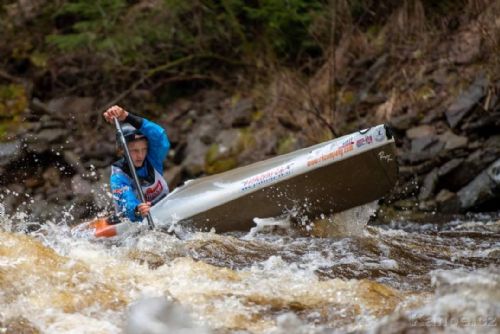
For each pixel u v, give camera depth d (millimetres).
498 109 28078
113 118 20781
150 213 19984
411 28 34500
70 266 13164
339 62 35656
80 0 41688
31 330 10594
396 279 14617
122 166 21188
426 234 20594
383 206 28391
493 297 11117
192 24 40219
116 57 40875
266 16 37500
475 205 26797
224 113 38094
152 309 11656
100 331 10844
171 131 38938
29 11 45062
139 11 41469
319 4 36875
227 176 20312
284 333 11133
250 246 17359
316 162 19031
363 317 11766
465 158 27750
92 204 36719
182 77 38812
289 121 34656
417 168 28484
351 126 32625
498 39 30797
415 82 32062
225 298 12523
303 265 15555
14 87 42750
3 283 11945
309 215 19734
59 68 43094
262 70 38719
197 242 17391
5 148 39219
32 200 37125
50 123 40594
